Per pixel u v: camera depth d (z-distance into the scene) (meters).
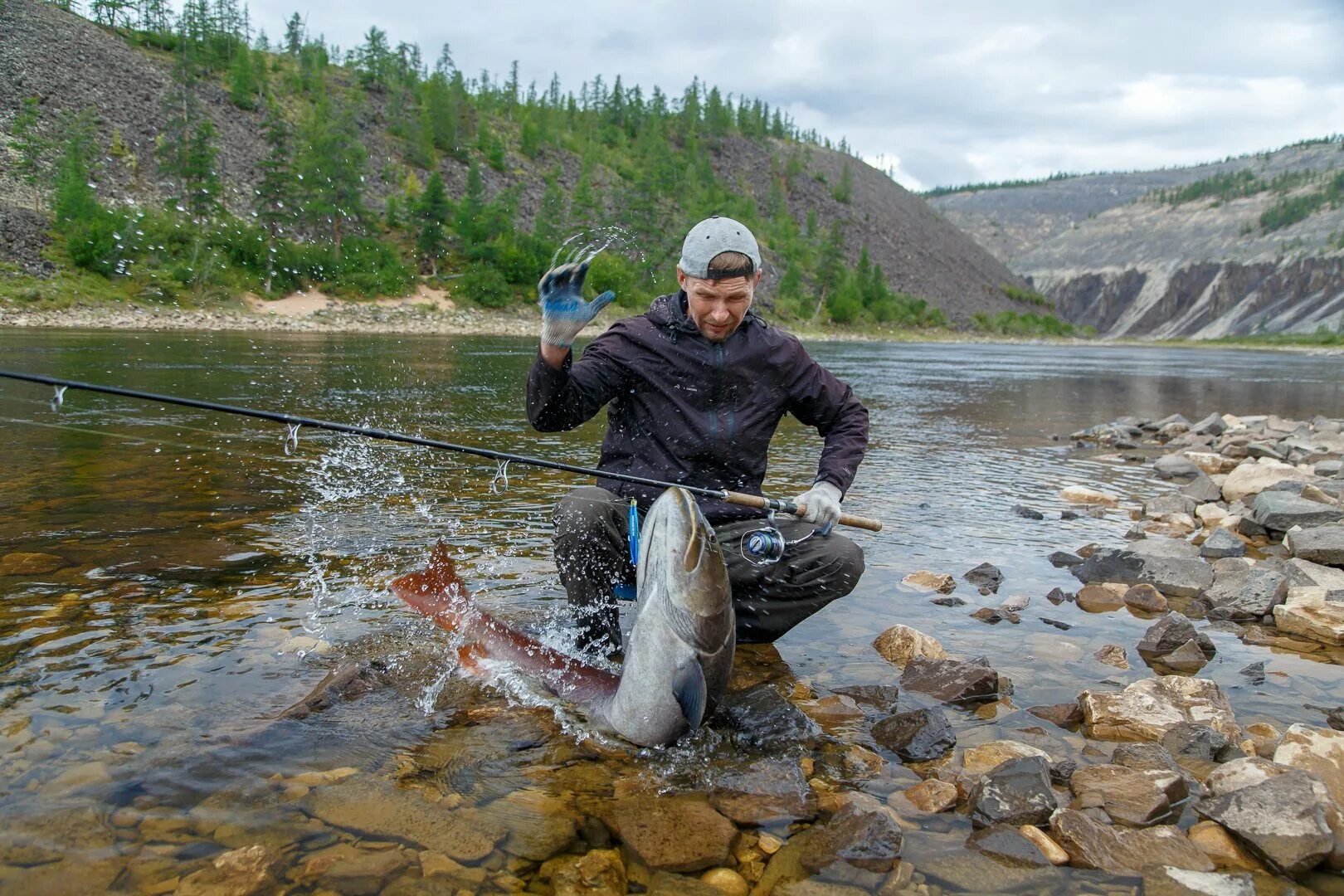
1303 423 12.97
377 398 12.13
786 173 167.25
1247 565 4.88
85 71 68.69
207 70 82.12
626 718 2.93
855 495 7.19
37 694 2.93
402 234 64.12
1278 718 3.20
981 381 25.20
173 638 3.48
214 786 2.45
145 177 57.00
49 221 38.09
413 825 2.33
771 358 3.69
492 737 2.89
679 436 3.67
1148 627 4.21
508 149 110.19
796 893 2.13
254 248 39.28
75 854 2.09
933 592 4.68
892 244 165.38
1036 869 2.25
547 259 63.66
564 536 3.67
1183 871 2.24
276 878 2.06
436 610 3.53
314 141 48.94
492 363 20.84
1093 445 11.45
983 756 2.83
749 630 3.85
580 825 2.40
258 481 6.46
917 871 2.23
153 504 5.60
